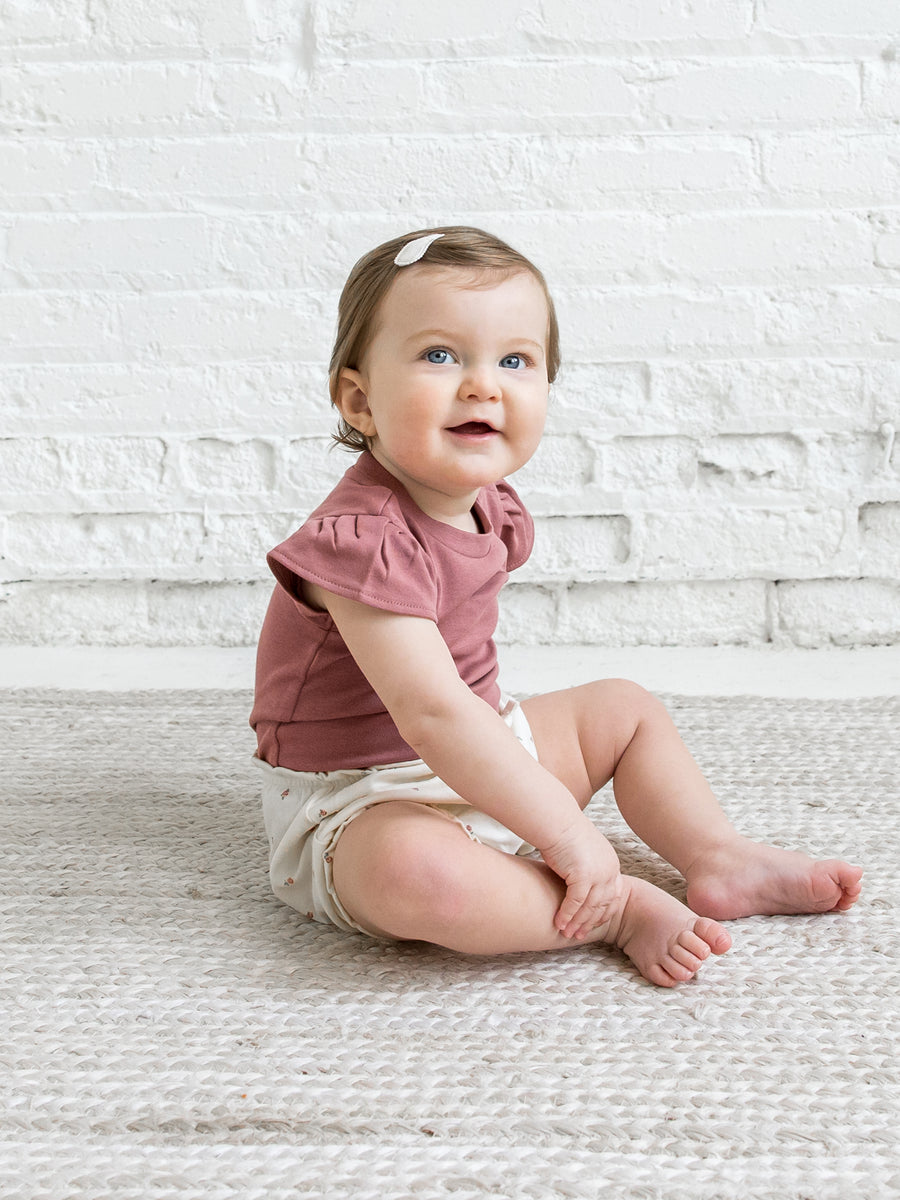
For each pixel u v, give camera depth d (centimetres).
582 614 179
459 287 94
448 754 91
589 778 112
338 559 93
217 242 171
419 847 89
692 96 168
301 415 175
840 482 175
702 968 94
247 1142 74
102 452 176
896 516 176
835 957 95
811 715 147
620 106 168
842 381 173
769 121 168
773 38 166
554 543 177
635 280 171
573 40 166
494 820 99
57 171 169
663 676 165
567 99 168
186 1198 69
